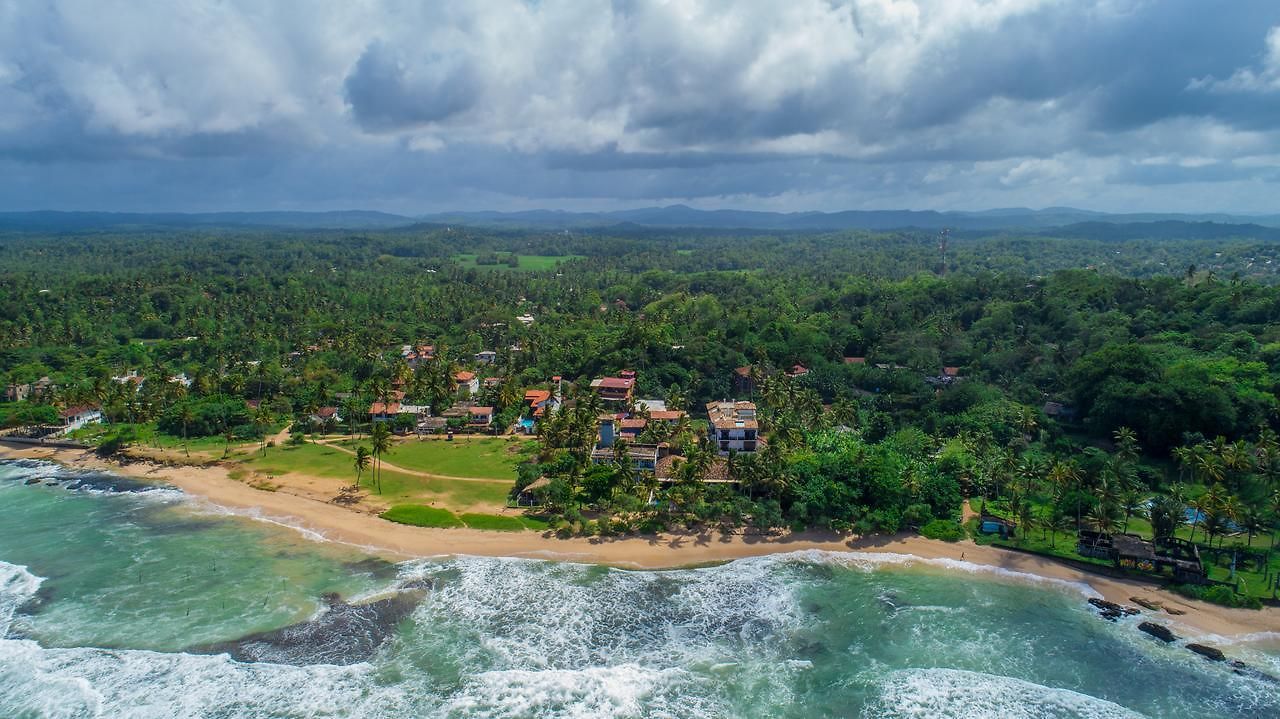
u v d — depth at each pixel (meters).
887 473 102.94
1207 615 80.00
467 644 74.50
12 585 85.75
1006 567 91.06
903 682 69.00
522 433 148.75
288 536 99.50
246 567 90.38
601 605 82.06
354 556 93.50
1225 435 116.31
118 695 66.12
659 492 106.44
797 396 144.88
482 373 194.88
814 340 189.25
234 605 81.31
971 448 118.50
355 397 163.62
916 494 102.44
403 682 68.38
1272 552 90.81
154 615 79.25
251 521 104.56
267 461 129.75
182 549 95.50
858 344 199.00
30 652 72.44
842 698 66.81
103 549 95.50
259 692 66.75
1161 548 91.69
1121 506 95.94
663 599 83.50
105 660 71.25
